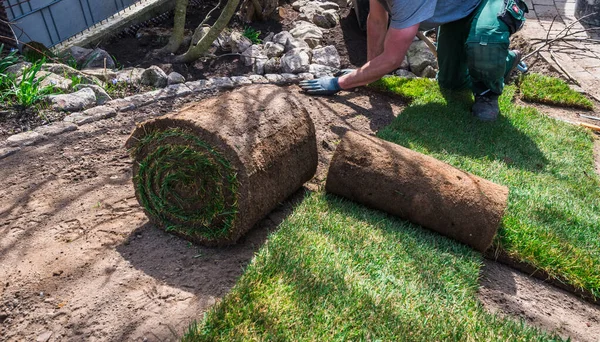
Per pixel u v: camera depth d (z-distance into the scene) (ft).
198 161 7.84
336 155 9.50
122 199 9.79
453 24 14.14
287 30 20.08
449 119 13.93
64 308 7.13
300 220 8.93
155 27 19.51
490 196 8.73
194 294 7.43
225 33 18.79
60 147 11.57
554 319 7.84
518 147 12.94
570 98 16.34
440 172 9.12
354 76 13.50
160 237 8.73
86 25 17.83
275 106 9.00
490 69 13.20
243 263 8.13
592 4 22.17
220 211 8.03
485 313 7.45
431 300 7.49
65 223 9.02
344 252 8.20
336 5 21.89
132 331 6.75
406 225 9.34
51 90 13.50
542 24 23.11
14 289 7.47
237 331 6.50
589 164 12.69
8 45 15.39
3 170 10.62
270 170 8.43
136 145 8.31
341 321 6.82
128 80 14.97
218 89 15.01
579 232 9.57
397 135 12.55
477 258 8.63
